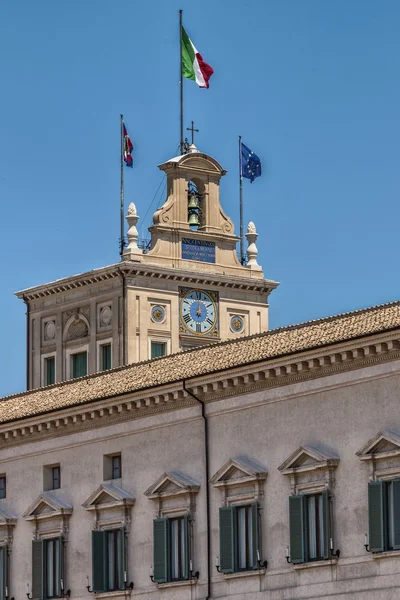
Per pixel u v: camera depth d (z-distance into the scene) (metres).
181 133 163.38
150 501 117.75
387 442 101.88
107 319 157.88
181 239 159.88
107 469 122.31
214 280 160.12
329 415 106.19
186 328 158.75
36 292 164.25
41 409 127.81
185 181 161.12
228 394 113.25
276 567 108.19
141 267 156.25
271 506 109.06
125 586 118.44
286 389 109.19
